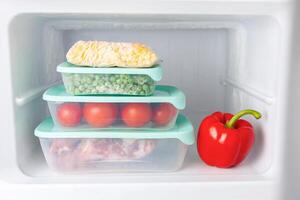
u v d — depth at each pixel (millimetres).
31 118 1078
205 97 1367
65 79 924
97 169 952
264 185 898
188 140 941
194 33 1320
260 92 1005
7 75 868
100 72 893
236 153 963
